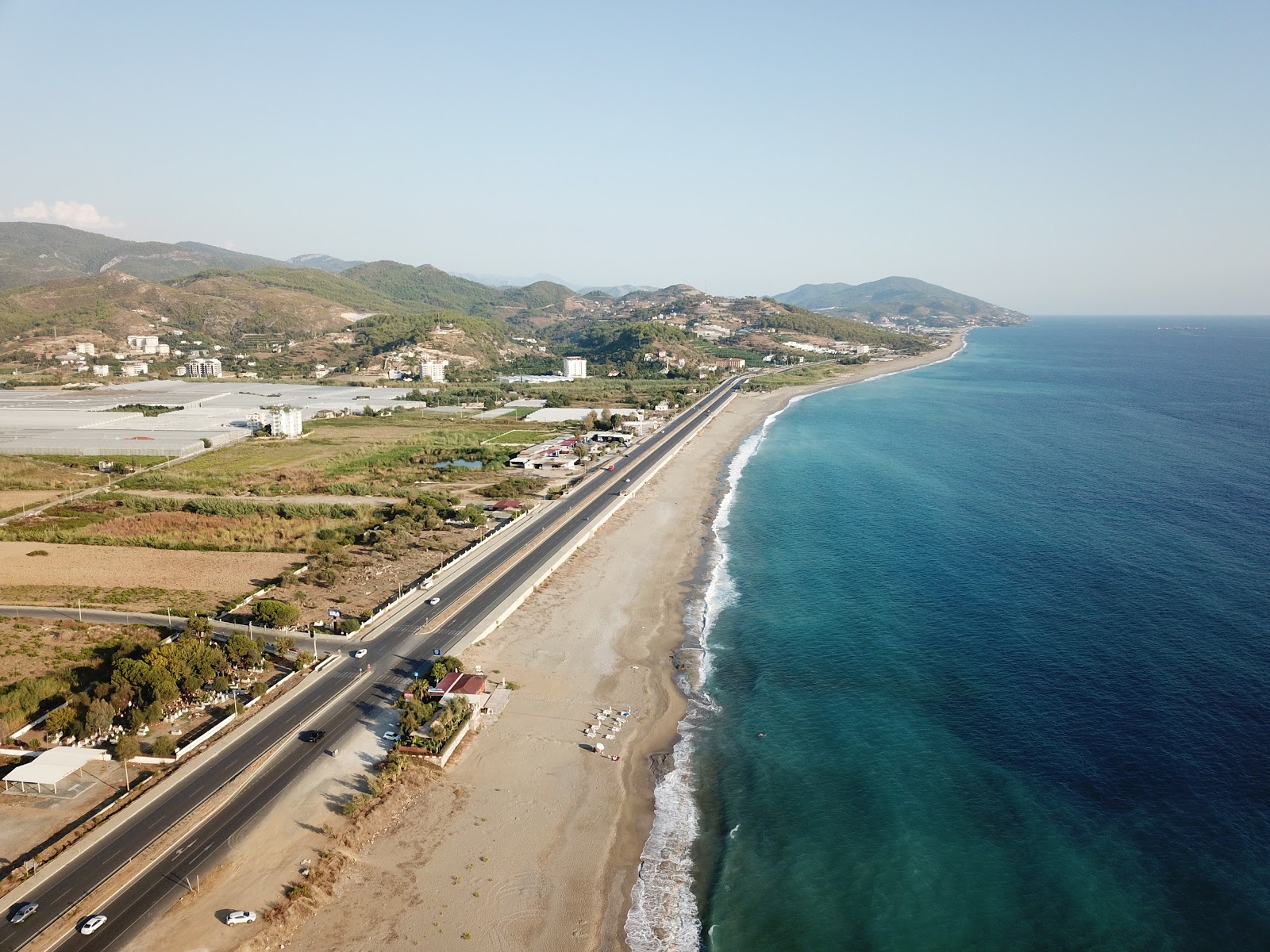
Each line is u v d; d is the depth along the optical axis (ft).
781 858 210.38
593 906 191.72
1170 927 185.88
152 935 173.06
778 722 274.16
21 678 282.77
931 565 423.23
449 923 183.11
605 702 286.66
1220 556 422.00
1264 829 214.69
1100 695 282.77
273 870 194.90
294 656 308.40
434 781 236.02
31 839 202.18
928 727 269.03
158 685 263.49
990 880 201.87
